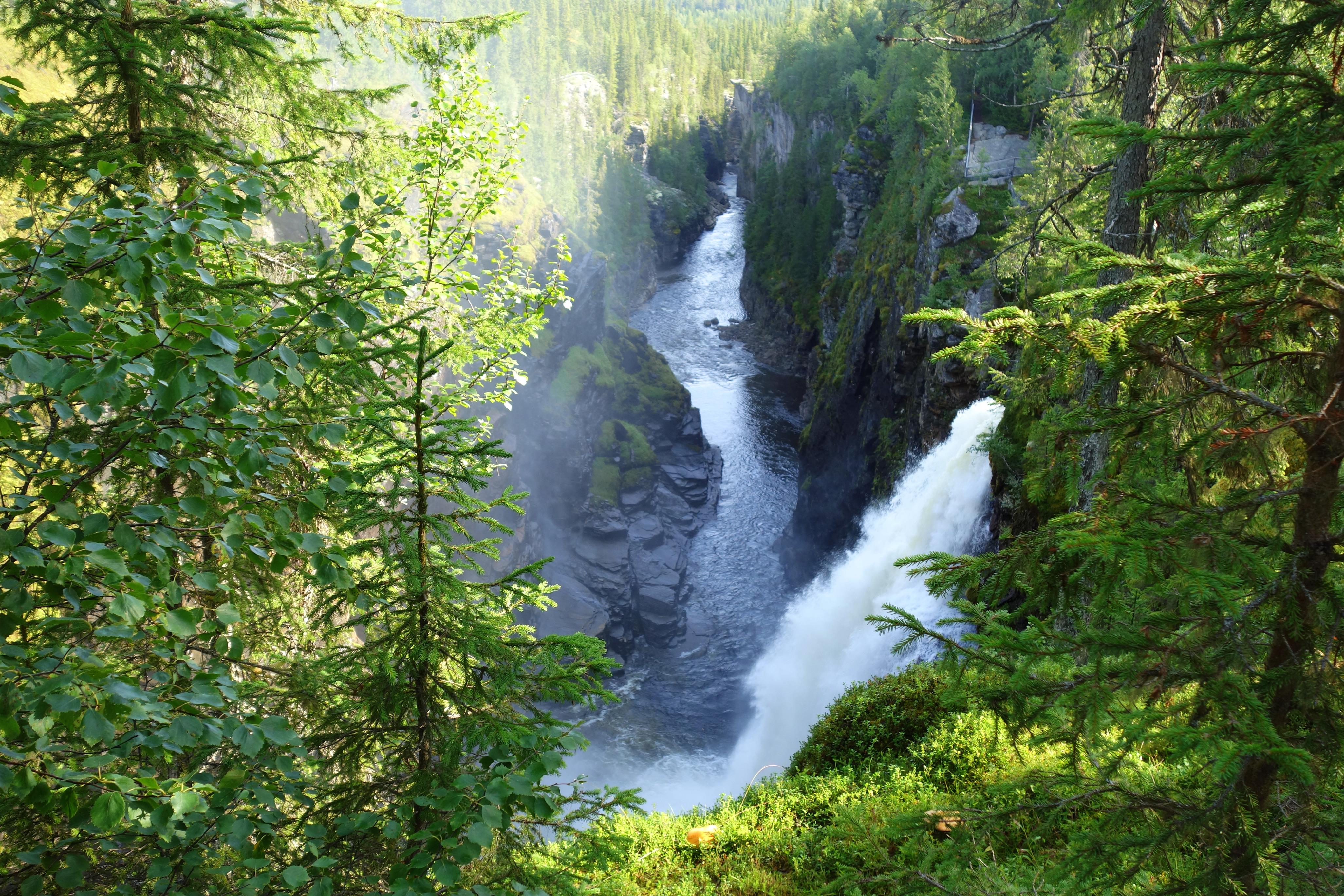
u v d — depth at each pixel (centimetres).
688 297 8756
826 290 5928
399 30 982
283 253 809
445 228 1208
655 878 851
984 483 2612
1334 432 359
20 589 323
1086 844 396
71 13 666
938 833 702
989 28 1514
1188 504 385
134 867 383
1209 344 388
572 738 435
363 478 460
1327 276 362
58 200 643
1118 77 1230
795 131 9344
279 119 842
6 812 354
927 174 3891
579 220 7562
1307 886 347
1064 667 417
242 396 391
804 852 841
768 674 3453
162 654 349
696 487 4722
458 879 369
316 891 361
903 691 1130
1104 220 1224
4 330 335
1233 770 308
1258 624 372
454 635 484
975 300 2955
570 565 3831
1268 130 348
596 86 12862
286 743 347
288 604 596
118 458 396
